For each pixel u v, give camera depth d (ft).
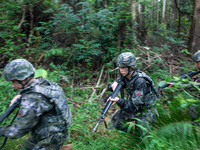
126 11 15.10
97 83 15.20
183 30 26.71
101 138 9.96
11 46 14.70
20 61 6.05
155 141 5.56
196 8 19.58
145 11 19.47
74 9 18.81
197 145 5.31
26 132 5.96
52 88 6.36
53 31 16.94
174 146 5.45
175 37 24.85
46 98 6.11
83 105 12.75
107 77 15.93
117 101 8.46
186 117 6.14
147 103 8.48
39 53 15.72
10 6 16.33
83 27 16.06
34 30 17.21
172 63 18.40
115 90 8.75
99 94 14.51
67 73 15.56
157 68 16.83
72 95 13.61
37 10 17.69
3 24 15.98
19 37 16.43
